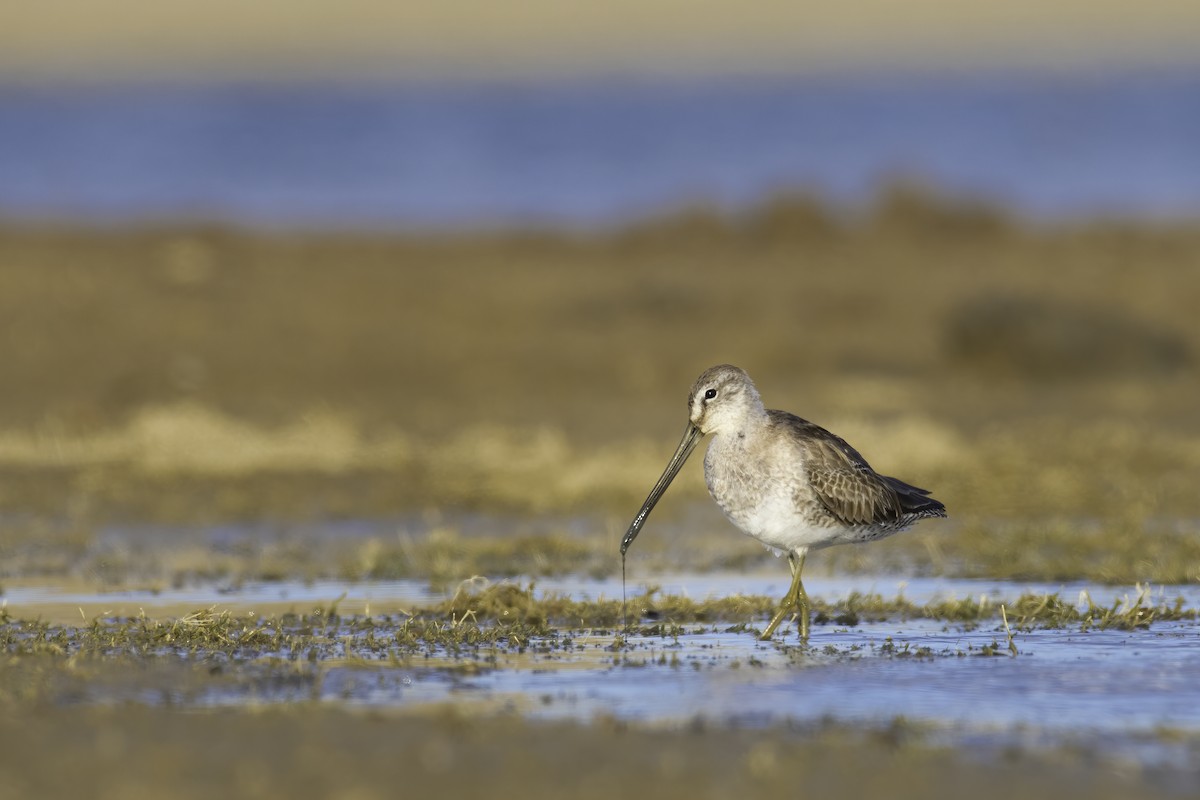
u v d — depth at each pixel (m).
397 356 23.47
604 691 8.77
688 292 27.05
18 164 51.72
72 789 6.92
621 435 19.39
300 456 18.05
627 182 49.91
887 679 9.10
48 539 14.70
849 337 24.80
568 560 13.84
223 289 27.00
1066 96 84.50
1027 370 22.81
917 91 92.50
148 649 9.77
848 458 11.07
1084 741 7.67
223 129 63.12
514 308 26.23
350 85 99.25
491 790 6.91
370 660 9.63
